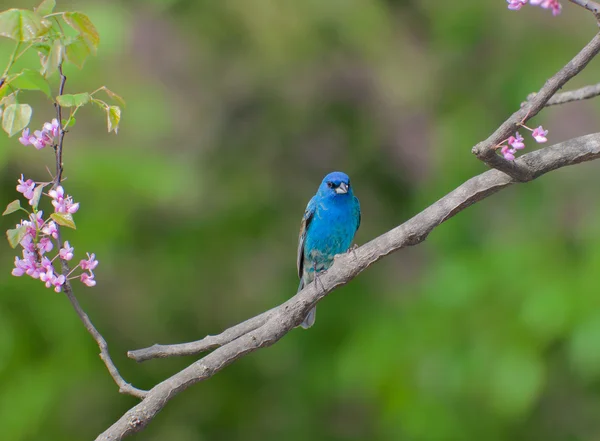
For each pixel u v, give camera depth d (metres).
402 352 12.16
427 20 16.17
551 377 11.77
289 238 15.29
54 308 12.62
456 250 13.08
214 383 14.70
